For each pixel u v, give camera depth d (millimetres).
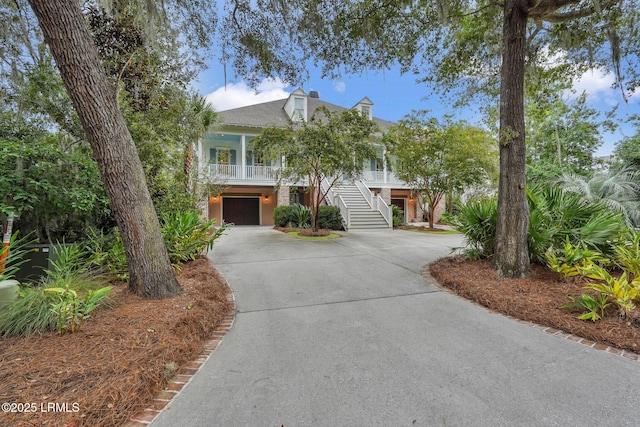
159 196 7105
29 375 1942
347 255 6934
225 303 3773
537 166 11188
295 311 3631
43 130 6176
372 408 1866
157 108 6688
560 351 2600
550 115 13016
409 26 5816
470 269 4938
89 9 5141
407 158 11930
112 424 1680
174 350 2412
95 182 5109
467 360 2453
